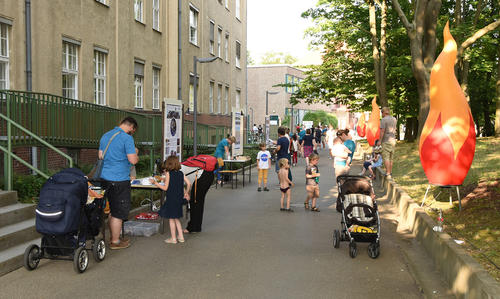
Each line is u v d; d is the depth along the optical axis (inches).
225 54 1346.0
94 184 278.5
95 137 518.6
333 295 210.2
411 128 1346.0
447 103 335.9
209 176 343.6
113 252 284.4
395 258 273.7
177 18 909.2
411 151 844.0
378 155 650.8
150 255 277.9
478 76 1322.6
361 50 1200.8
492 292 162.7
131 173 377.7
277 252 285.9
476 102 1381.6
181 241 311.7
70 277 233.9
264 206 460.8
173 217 304.8
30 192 334.0
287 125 2388.0
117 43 698.2
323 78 1207.6
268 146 1171.3
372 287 221.6
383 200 495.5
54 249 242.8
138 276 237.1
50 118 430.9
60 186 238.1
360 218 283.7
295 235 333.7
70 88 593.3
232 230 350.0
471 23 1003.3
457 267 207.6
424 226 301.9
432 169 341.4
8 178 316.8
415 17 815.1
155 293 212.1
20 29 496.4
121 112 582.9
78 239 245.9
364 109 1240.8
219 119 1290.6
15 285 220.2
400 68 1034.7
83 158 586.2
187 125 781.3
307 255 279.3
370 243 284.0
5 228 271.3
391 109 1173.1
